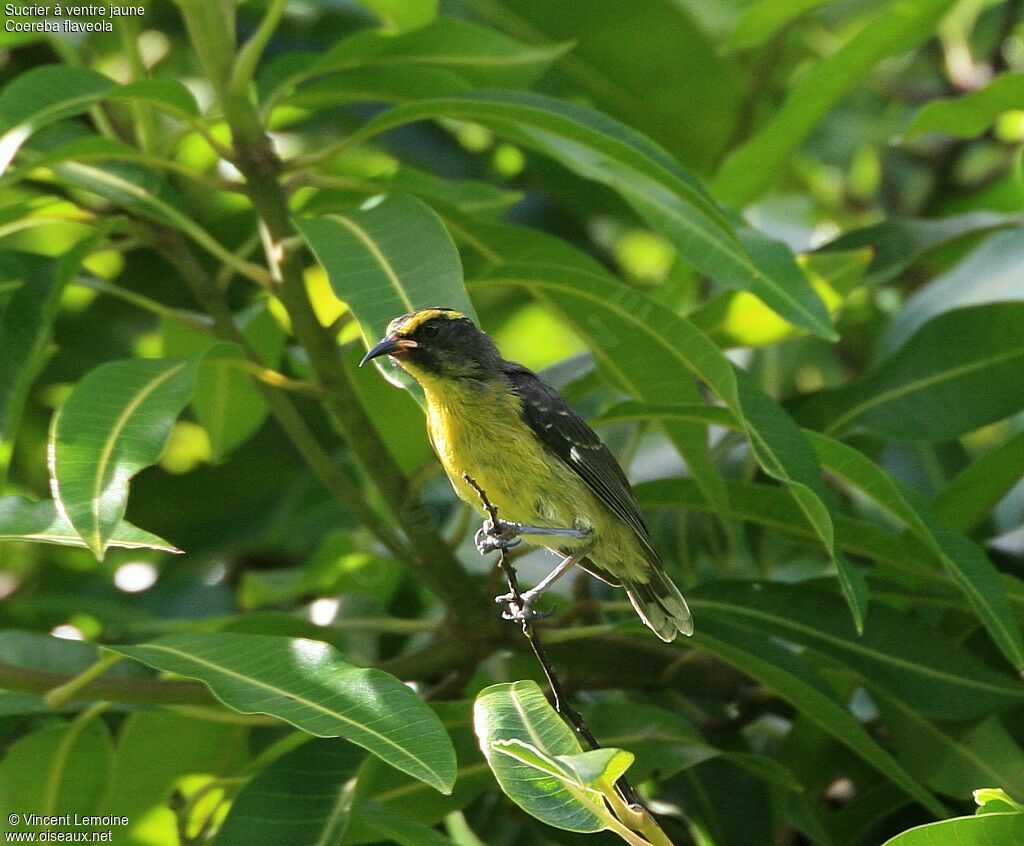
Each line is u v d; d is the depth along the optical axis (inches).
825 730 385.4
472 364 397.7
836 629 372.2
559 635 377.4
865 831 368.5
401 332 395.2
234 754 416.2
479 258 465.1
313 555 559.2
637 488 405.7
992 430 584.4
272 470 564.7
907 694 361.1
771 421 331.9
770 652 366.3
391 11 435.5
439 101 354.0
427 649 387.5
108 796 403.5
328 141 589.6
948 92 627.2
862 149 668.7
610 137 335.3
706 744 362.9
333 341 370.9
